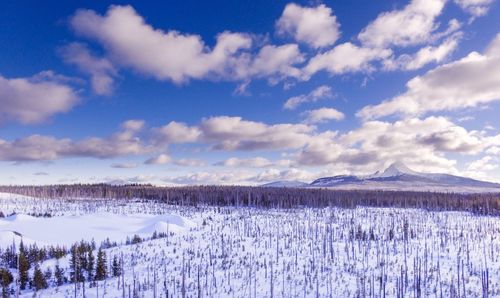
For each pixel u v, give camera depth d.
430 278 100.94
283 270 105.75
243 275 103.81
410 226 181.38
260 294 89.88
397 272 106.56
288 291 91.94
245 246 138.38
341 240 152.12
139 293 88.94
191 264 113.12
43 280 96.44
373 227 181.75
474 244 143.00
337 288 94.19
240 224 191.00
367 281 98.81
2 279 95.31
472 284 96.75
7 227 183.12
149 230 177.12
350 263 114.94
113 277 103.31
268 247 137.38
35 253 121.81
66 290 92.81
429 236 160.75
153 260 118.19
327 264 114.25
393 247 136.25
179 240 148.00
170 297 87.25
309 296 89.25
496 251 131.50
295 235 153.75
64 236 170.62
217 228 178.88
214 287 94.06
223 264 113.00
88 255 114.62
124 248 136.62
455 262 117.56
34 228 184.00
